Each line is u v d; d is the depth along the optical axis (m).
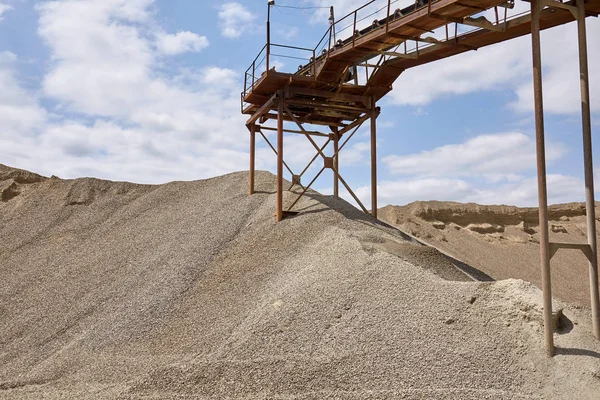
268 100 20.59
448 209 49.38
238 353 11.85
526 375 10.40
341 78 19.41
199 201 27.61
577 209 54.03
